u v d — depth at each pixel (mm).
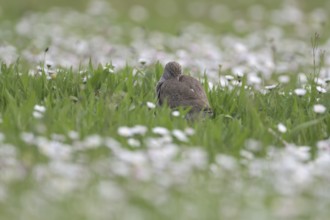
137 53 23359
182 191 11008
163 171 11625
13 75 16531
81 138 13227
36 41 26234
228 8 37938
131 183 11195
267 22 34844
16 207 10211
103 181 11211
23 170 11273
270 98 16125
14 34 28531
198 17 35938
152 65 19438
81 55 23000
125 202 10523
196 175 11758
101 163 11844
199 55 23406
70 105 14625
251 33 32156
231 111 15398
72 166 11516
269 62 21219
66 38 27656
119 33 30078
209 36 30172
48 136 13164
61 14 33906
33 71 18531
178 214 10203
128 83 16109
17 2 35719
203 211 10328
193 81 15383
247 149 13320
